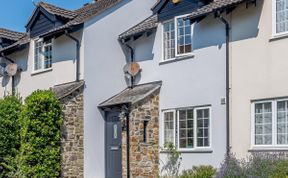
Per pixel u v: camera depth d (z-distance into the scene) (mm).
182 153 16859
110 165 18906
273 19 14328
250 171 12992
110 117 19109
